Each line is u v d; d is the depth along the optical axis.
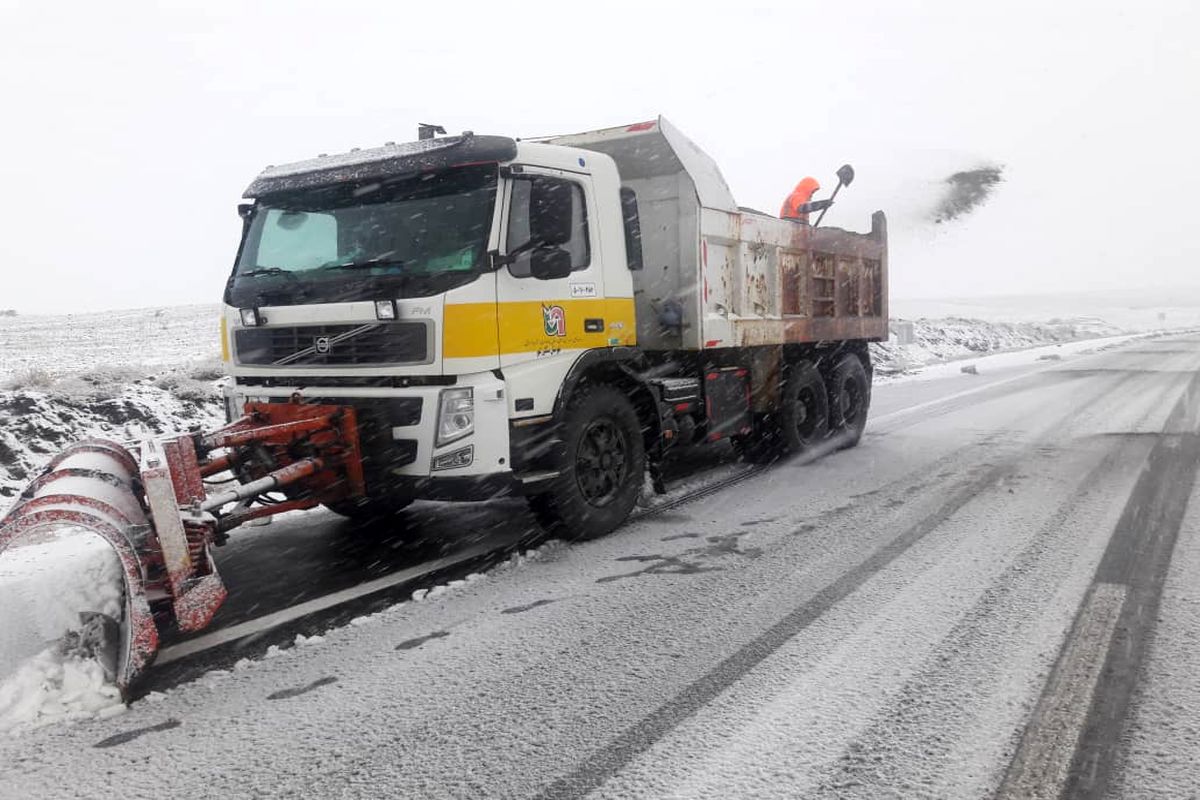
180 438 3.98
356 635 3.95
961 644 3.58
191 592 3.51
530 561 5.11
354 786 2.62
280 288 5.24
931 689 3.16
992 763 2.64
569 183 5.49
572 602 4.31
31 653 3.72
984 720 2.91
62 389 9.55
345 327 4.97
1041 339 39.97
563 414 5.30
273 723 3.08
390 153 5.24
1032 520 5.66
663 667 3.44
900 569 4.68
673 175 6.65
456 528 6.02
